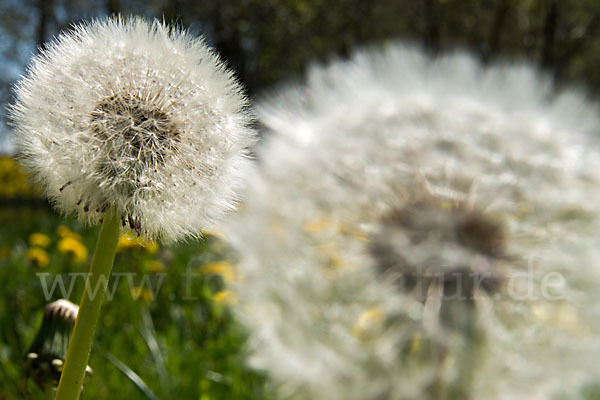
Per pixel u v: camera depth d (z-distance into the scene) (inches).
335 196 7.8
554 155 8.0
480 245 7.6
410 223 7.7
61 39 7.7
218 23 65.2
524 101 8.3
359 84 8.5
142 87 7.5
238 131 7.7
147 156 7.4
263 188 8.0
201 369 12.9
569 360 7.0
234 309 7.6
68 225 25.7
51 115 7.4
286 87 8.6
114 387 12.9
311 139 8.2
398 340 7.0
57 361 8.8
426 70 8.5
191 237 7.6
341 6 69.7
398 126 8.1
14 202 48.5
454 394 6.9
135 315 14.7
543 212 7.8
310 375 6.9
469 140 8.0
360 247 7.6
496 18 63.6
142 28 7.8
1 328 15.5
